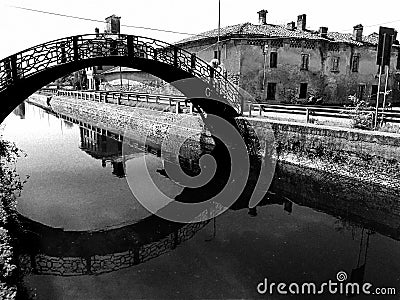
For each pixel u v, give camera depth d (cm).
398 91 3381
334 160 1342
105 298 643
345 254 816
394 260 791
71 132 2680
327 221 1020
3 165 1201
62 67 1353
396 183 1149
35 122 3312
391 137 1159
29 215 1023
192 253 826
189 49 3133
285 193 1270
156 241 890
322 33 3014
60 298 639
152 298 645
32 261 775
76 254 809
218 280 711
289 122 1530
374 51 3145
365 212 1080
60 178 1401
